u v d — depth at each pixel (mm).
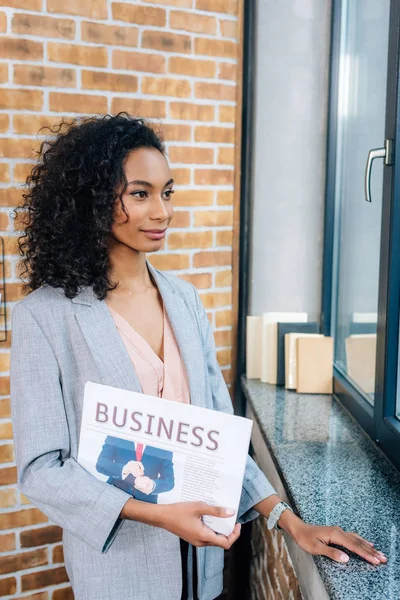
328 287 2176
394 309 1479
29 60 1817
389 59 1475
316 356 2025
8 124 1818
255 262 2191
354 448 1563
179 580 1113
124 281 1146
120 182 1048
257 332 2178
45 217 1120
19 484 1045
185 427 980
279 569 1774
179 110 2023
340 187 2098
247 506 1184
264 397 1992
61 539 2035
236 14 2047
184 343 1171
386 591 937
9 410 1917
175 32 1980
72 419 1090
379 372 1542
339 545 1068
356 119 1920
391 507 1232
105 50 1901
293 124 2131
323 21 2086
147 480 1000
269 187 2158
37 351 1063
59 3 1827
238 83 2084
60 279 1102
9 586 1996
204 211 2105
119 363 1079
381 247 1530
